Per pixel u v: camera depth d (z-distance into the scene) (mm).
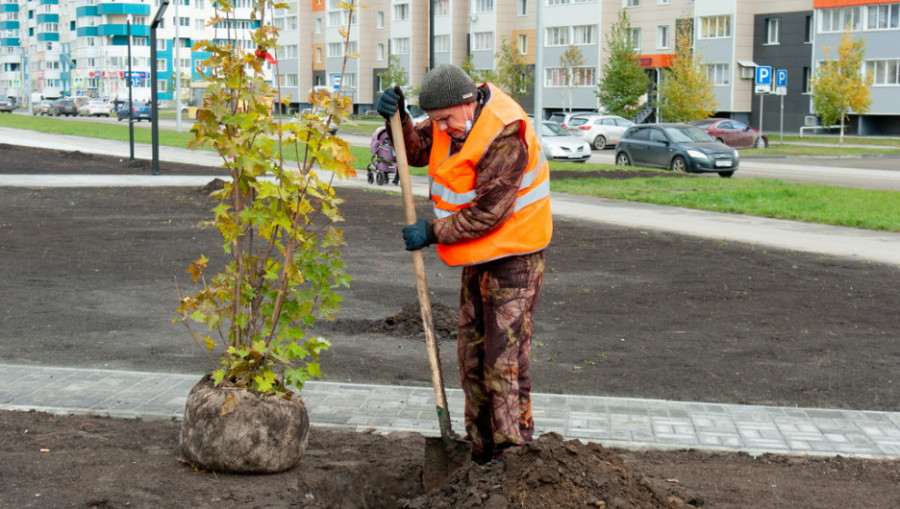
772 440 5457
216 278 4707
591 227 16203
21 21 156750
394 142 4262
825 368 7258
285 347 4645
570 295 10094
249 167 4348
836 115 50219
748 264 12367
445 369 7113
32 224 15461
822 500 4418
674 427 5672
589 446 4012
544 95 75312
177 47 56094
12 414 5543
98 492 4160
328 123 4492
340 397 6184
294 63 101688
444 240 4164
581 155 35438
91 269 11289
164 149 38969
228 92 4520
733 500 4359
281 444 4492
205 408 4484
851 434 5594
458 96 4125
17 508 3955
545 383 6738
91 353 7402
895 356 7664
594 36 70812
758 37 63438
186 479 4391
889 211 18250
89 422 5418
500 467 3957
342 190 22766
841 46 50219
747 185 24219
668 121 54594
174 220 16328
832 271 11906
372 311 9133
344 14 94250
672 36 66875
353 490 4449
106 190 21719
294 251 4645
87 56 127875
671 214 18359
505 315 4266
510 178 4082
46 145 40344
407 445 5152
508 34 77688
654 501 3840
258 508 4020
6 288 10039
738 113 64438
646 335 8281
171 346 7691
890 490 4625
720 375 7016
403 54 87750
